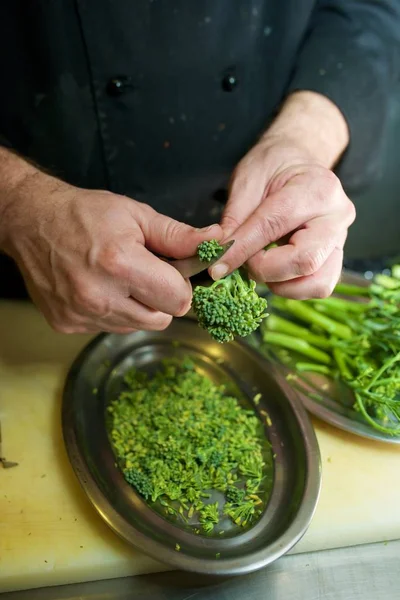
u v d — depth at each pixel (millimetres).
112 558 988
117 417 1193
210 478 1113
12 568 956
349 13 1511
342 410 1272
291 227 992
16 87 1340
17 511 1029
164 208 1598
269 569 1044
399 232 2371
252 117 1537
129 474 1066
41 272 1045
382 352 1361
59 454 1133
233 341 1359
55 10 1219
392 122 1994
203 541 997
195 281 1256
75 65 1315
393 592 1039
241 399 1287
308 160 1117
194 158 1538
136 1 1233
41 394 1245
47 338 1380
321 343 1432
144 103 1403
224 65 1402
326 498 1123
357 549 1103
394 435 1193
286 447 1177
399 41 1535
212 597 997
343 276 1585
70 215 985
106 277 947
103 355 1282
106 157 1479
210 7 1287
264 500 1086
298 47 1510
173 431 1173
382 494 1146
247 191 1098
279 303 1527
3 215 1058
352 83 1376
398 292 1387
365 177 1516
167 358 1350
